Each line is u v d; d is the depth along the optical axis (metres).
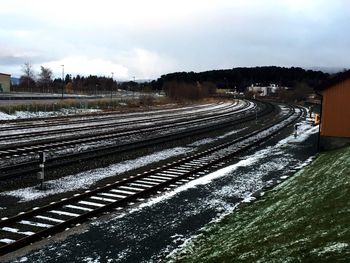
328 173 17.59
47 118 46.69
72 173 20.08
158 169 20.33
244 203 15.66
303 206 12.96
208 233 12.39
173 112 64.31
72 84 144.38
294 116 58.50
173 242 11.68
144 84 193.00
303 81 179.12
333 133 27.06
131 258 10.52
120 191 16.59
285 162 24.20
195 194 16.81
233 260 9.67
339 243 8.70
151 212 14.33
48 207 13.93
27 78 126.81
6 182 17.89
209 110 72.06
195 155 24.84
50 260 10.30
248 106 85.50
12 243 10.84
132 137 33.72
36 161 21.89
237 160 24.91
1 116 45.34
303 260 8.43
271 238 10.54
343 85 26.62
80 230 12.41
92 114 53.91
